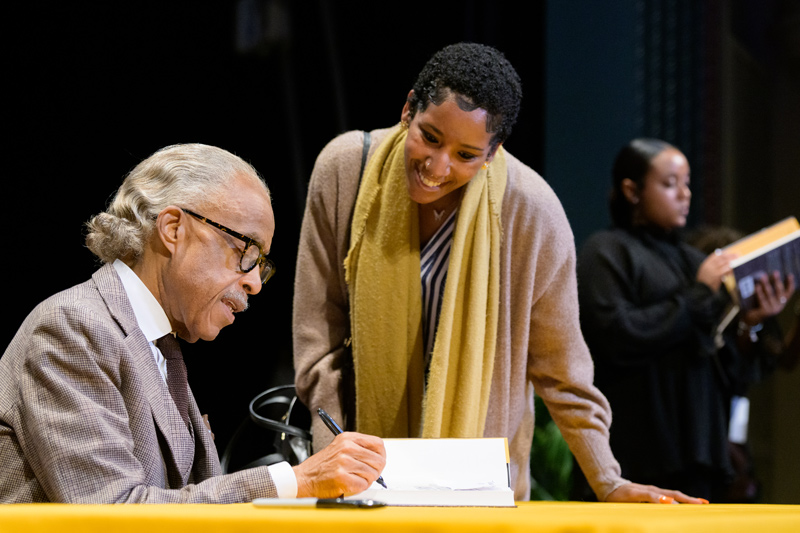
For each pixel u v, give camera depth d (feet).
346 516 4.69
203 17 18.12
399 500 6.61
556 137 21.61
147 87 17.31
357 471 6.46
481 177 9.37
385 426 9.46
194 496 6.31
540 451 14.64
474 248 9.36
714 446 12.85
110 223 7.30
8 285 15.83
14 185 15.85
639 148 14.03
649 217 13.82
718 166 22.72
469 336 9.33
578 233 21.22
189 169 7.32
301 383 9.73
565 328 9.86
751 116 26.48
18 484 6.56
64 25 16.29
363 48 20.36
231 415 17.94
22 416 6.54
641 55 21.57
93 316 6.74
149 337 7.30
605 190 21.18
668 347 12.65
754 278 13.51
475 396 9.38
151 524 4.71
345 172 9.75
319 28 19.98
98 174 16.65
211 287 7.25
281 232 19.27
